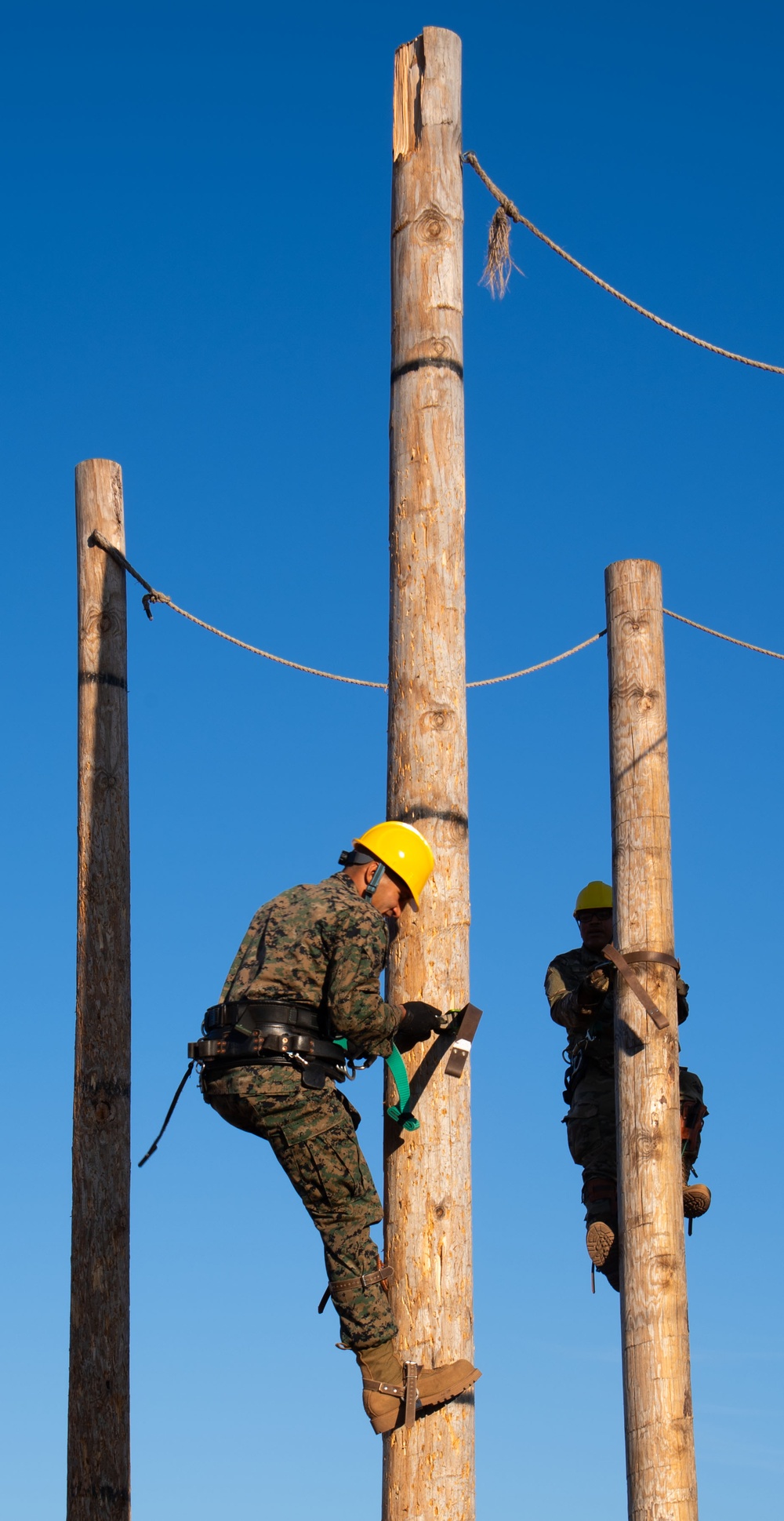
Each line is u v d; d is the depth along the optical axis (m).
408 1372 4.88
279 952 4.80
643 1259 7.29
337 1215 4.82
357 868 5.09
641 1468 7.05
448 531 5.69
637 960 7.64
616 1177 7.63
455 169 6.08
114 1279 7.70
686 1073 8.14
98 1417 7.48
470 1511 5.05
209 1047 4.76
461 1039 5.17
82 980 8.16
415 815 5.43
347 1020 4.72
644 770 7.97
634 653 8.19
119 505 8.91
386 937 4.87
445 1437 5.04
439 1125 5.19
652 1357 7.14
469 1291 5.18
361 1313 4.84
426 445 5.77
